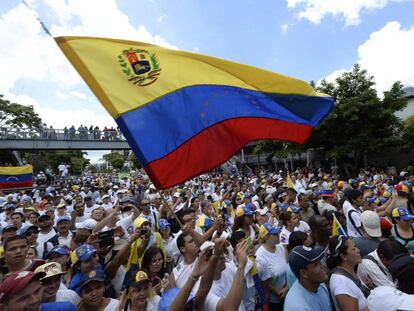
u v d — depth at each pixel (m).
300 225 6.07
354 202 6.68
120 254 4.23
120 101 3.53
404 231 5.04
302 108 3.97
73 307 2.82
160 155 3.55
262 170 36.66
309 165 34.84
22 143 32.75
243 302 3.78
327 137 27.20
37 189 20.03
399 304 2.46
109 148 35.41
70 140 34.22
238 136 3.93
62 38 3.50
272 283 4.36
